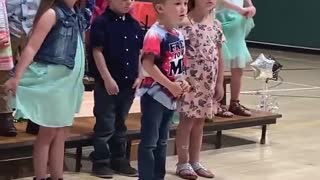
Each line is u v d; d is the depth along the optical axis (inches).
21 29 147.2
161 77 129.3
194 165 156.9
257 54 506.9
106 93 147.7
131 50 149.8
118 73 148.3
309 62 467.8
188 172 153.3
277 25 552.4
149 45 129.0
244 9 181.6
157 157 137.3
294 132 214.1
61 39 127.1
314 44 528.7
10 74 140.1
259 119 192.5
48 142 131.2
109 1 148.6
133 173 152.9
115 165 153.9
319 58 501.0
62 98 128.0
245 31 190.4
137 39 151.1
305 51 534.0
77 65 130.6
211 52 152.8
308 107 266.4
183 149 154.0
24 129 153.9
